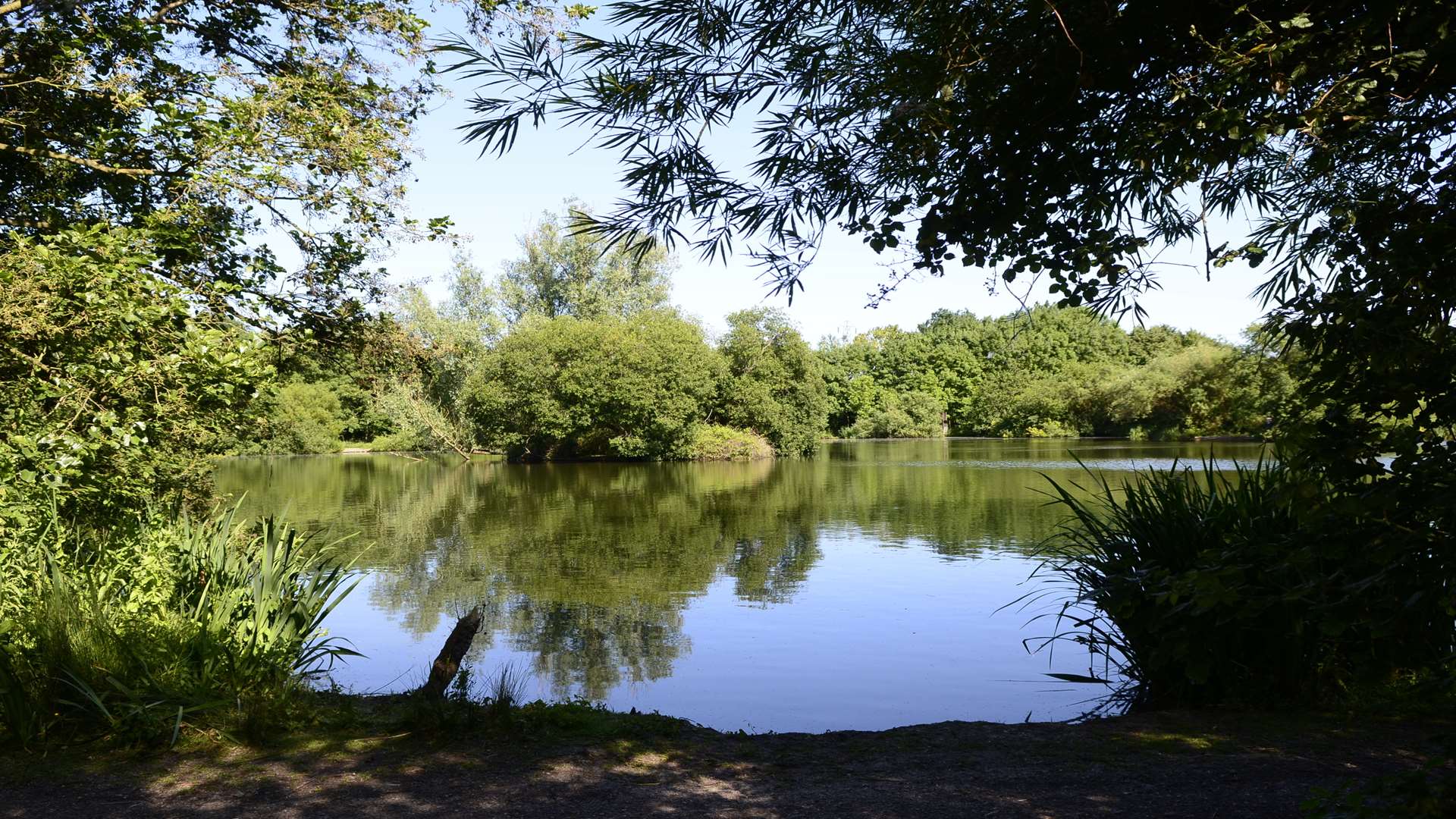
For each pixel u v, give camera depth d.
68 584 4.61
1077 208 3.08
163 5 8.08
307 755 3.74
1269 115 2.53
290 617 5.27
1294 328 2.18
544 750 3.83
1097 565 4.86
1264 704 4.30
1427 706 4.07
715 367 39.72
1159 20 2.55
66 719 3.96
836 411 68.62
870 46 2.89
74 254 5.75
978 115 2.79
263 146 7.59
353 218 8.23
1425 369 1.93
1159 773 3.41
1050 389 57.56
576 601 9.56
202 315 6.78
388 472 31.61
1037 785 3.34
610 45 2.78
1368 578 2.07
